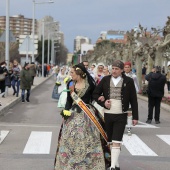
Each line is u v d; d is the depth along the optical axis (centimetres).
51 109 1797
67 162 636
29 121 1402
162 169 757
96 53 8319
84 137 638
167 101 2073
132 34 3616
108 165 675
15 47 6812
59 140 657
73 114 655
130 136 1127
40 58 11188
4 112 1642
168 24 2306
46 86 3759
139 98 2541
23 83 2103
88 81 680
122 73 696
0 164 770
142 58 2888
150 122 1407
